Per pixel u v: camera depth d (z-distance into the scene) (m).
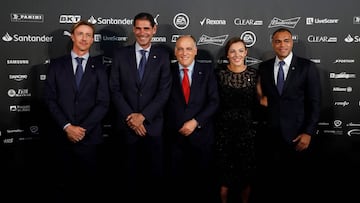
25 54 3.34
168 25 3.50
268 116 3.15
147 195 3.14
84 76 2.92
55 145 2.96
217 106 3.01
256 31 3.55
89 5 3.41
